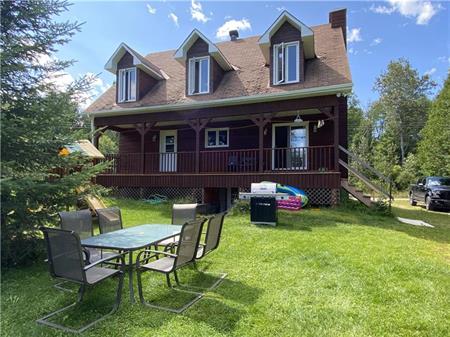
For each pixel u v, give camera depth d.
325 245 5.71
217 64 12.45
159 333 2.80
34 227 4.53
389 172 22.83
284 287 3.85
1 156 4.32
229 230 6.93
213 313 3.18
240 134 13.45
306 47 11.09
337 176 9.84
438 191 12.56
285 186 10.03
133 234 4.27
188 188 12.18
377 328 2.92
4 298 3.52
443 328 2.93
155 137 15.23
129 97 13.60
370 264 4.67
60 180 4.64
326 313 3.18
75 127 5.23
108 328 2.89
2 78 4.46
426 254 5.38
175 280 3.96
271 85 11.20
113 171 13.48
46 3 4.75
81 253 3.00
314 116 12.27
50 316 3.12
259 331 2.85
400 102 34.19
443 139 19.58
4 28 4.65
